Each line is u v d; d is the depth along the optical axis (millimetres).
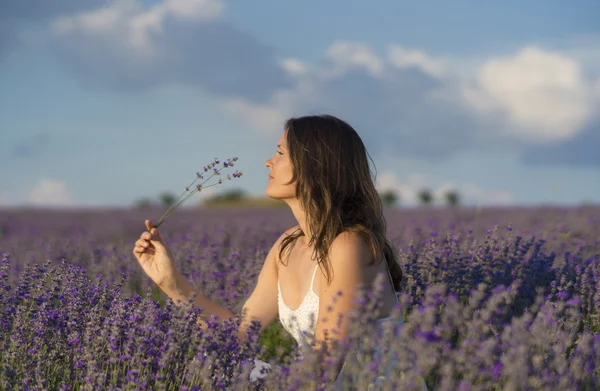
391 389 2096
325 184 2711
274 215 17469
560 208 14531
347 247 2592
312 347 2496
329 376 2275
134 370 2467
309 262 2803
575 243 6219
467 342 2244
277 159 2824
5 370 2652
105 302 3189
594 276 4129
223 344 2564
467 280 4109
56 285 3465
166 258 2990
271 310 3145
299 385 2221
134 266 5645
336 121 2781
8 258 3555
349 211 2703
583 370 2547
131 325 2715
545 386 2266
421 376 2141
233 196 32719
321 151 2717
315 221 2672
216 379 2422
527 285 4105
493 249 4539
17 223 16516
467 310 2516
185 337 2650
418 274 4094
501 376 2211
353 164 2754
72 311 3090
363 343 2318
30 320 3061
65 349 2891
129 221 15914
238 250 5840
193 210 23531
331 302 2564
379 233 2713
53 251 7000
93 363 2561
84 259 6613
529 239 5191
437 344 2150
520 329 2363
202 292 4996
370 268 2625
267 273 3141
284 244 2980
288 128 2797
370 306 2309
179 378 2592
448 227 7637
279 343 3875
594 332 3566
